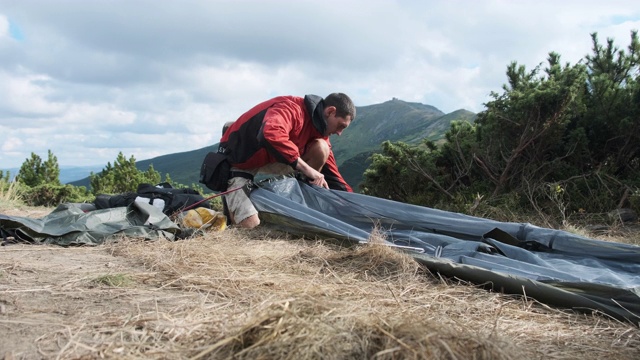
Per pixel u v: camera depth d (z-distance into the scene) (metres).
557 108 7.49
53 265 3.17
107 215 4.52
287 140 4.65
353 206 4.77
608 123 7.90
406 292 2.79
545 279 2.90
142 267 3.19
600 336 2.29
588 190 7.41
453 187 8.48
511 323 2.37
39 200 12.34
